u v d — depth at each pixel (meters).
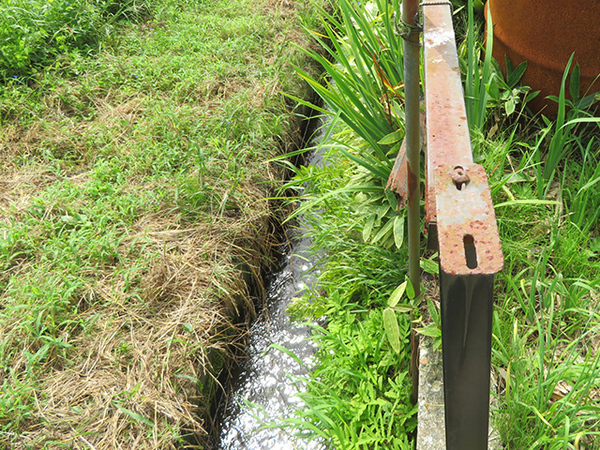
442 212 0.71
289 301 2.65
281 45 3.82
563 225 2.09
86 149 3.16
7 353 2.12
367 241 2.43
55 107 3.48
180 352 2.16
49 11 3.90
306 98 3.70
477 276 0.65
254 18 4.21
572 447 1.50
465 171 0.75
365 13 2.76
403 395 1.94
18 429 1.89
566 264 1.94
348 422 1.94
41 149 3.12
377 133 2.36
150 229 2.65
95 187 2.81
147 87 3.60
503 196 2.21
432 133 0.85
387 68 2.37
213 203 2.79
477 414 0.81
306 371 2.34
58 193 2.75
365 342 2.11
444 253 0.66
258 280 2.69
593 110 2.28
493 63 2.52
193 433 2.06
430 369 1.80
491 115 2.59
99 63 3.75
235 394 2.32
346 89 2.27
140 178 2.92
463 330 0.70
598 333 1.79
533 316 1.84
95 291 2.35
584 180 2.10
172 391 2.03
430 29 1.08
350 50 2.80
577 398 1.60
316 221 2.81
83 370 2.10
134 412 1.96
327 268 2.54
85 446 1.86
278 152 3.17
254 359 2.43
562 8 2.04
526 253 2.03
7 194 2.87
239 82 3.58
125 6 4.37
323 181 2.88
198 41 3.98
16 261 2.48
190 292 2.38
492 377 1.71
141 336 2.21
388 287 2.34
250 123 3.21
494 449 1.55
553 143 2.06
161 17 4.34
